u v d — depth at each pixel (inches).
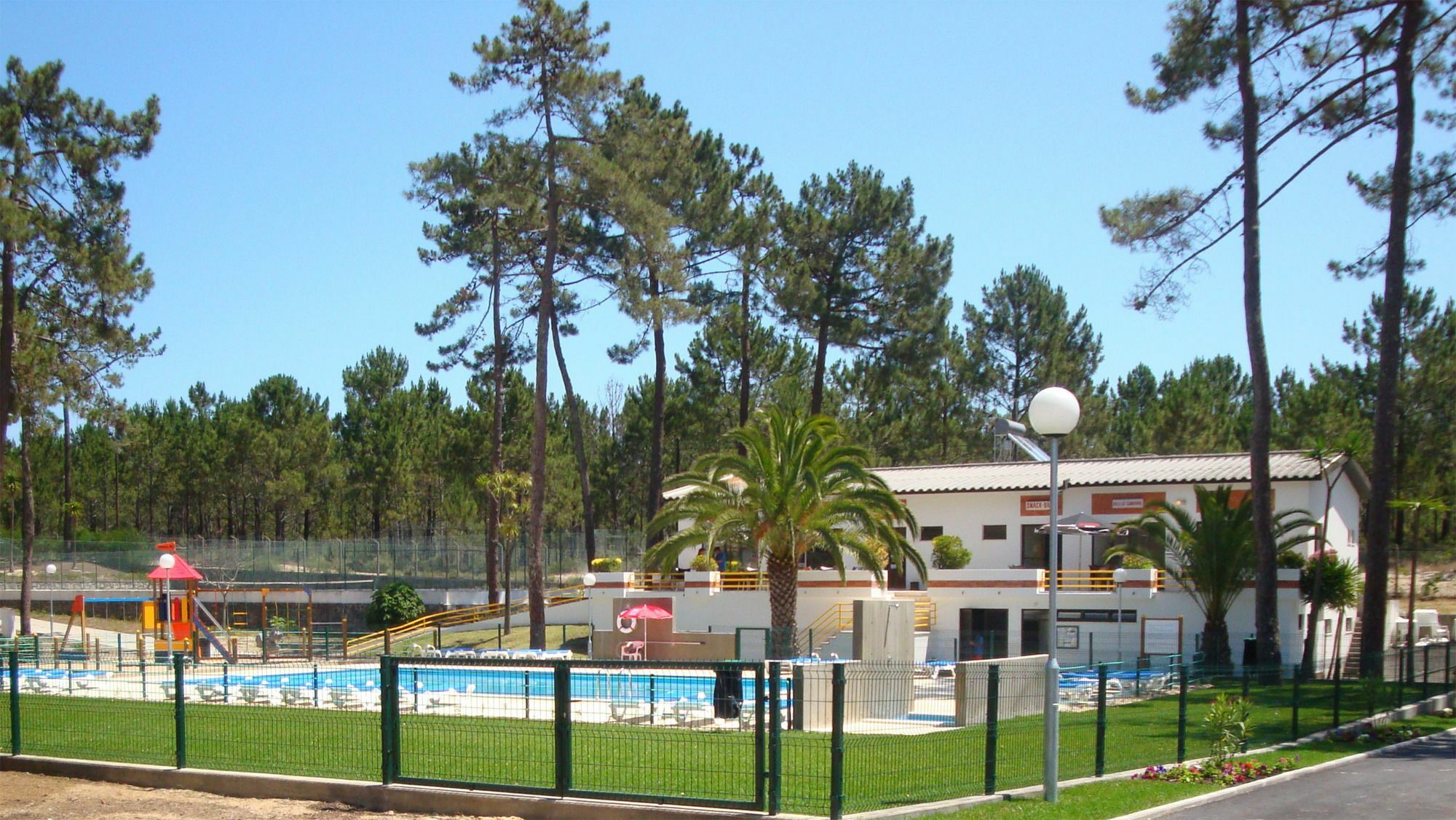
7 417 1605.6
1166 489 1647.4
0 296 1667.1
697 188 2113.7
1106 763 660.7
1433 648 1167.0
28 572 1999.3
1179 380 2519.7
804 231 2213.3
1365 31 1216.2
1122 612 1529.3
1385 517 1199.6
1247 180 1256.8
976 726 761.0
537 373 1711.4
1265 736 794.2
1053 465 560.4
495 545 2041.1
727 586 1665.8
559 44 1696.6
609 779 533.6
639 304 1754.4
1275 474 1563.7
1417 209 1246.9
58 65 1549.0
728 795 499.8
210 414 3683.6
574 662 505.4
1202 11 1258.6
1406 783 609.3
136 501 3671.3
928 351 2239.2
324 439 3122.5
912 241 2258.9
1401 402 1907.0
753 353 2306.8
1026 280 2647.6
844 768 532.1
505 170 1701.5
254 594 2251.5
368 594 2201.0
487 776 542.6
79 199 1569.9
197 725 753.6
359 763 600.7
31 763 639.8
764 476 1405.0
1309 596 1450.5
